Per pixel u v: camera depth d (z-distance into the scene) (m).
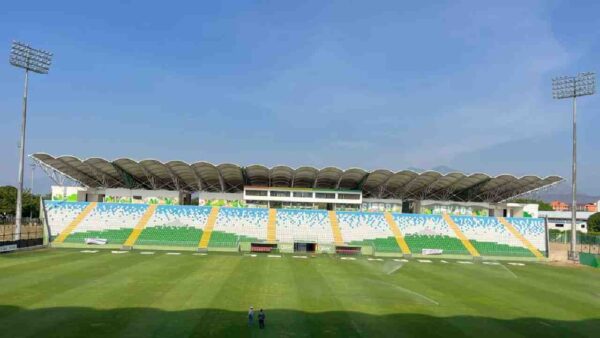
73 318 32.94
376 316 36.22
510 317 37.50
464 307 40.34
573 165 82.69
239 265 60.75
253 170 94.44
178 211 90.56
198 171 95.50
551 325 35.53
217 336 29.88
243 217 90.69
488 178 94.12
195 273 53.03
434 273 60.44
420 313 37.62
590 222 152.88
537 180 94.31
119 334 29.67
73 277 48.31
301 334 30.92
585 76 81.38
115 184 105.00
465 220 94.12
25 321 32.00
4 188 133.00
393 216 94.12
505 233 91.06
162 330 30.75
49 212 86.19
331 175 97.75
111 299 38.81
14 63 73.19
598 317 38.47
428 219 93.81
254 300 40.03
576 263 76.88
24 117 74.31
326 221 91.31
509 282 54.91
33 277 47.78
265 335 30.34
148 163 89.50
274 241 84.38
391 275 57.19
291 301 40.19
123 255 68.06
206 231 86.00
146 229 84.88
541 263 76.50
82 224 84.69
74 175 100.25
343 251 81.56
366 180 100.38
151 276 50.19
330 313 36.53
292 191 99.06
